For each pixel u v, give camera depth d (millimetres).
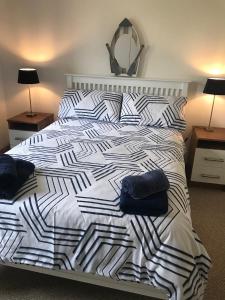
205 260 1290
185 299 1205
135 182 1343
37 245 1354
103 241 1284
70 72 3188
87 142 2168
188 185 2834
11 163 1512
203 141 2744
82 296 1579
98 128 2547
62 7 2914
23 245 1370
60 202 1360
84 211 1315
